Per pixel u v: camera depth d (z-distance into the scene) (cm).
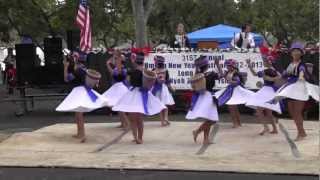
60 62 1850
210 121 1188
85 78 1267
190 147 1179
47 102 2173
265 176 923
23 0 3500
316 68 1572
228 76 1401
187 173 952
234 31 2545
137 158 1073
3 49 5400
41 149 1177
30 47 1845
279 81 1291
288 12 5244
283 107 1547
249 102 1322
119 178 929
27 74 1848
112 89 1378
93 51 1789
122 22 4362
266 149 1135
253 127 1415
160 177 929
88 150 1165
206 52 1750
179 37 1981
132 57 1571
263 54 1697
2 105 2142
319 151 1063
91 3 3631
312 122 1497
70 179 931
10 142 1248
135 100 1210
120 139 1288
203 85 1173
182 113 1773
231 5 4562
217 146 1181
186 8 4506
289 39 5434
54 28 3812
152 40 5241
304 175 923
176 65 1775
